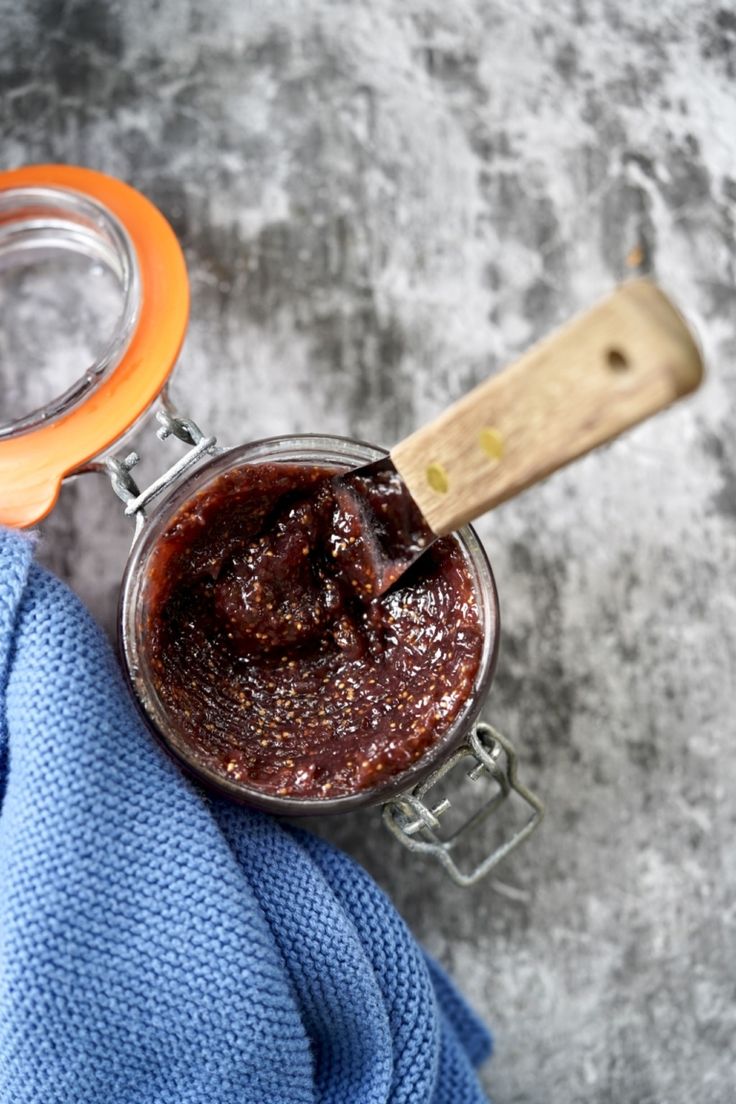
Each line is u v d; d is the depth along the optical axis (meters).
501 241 0.47
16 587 0.39
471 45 0.47
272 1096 0.39
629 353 0.30
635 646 0.46
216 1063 0.39
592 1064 0.45
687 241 0.47
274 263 0.46
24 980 0.37
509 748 0.40
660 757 0.45
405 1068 0.41
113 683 0.39
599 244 0.47
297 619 0.39
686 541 0.46
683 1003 0.45
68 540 0.45
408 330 0.46
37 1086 0.38
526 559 0.46
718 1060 0.45
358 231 0.46
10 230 0.45
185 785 0.39
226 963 0.38
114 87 0.46
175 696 0.39
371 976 0.40
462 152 0.47
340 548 0.39
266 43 0.47
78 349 0.45
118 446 0.41
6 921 0.38
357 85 0.47
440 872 0.45
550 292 0.47
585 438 0.31
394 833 0.40
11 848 0.38
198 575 0.39
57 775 0.38
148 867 0.38
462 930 0.45
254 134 0.47
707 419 0.46
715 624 0.46
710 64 0.48
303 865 0.40
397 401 0.46
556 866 0.45
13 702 0.39
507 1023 0.45
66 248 0.45
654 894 0.45
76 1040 0.38
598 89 0.47
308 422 0.46
